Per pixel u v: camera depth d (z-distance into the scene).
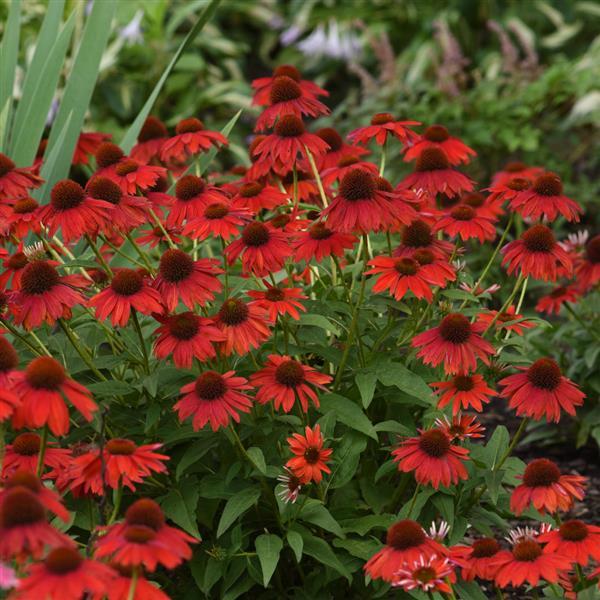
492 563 3.17
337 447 3.89
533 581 3.07
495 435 3.95
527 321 4.18
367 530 3.77
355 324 3.90
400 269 3.76
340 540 3.78
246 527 3.88
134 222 3.82
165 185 5.11
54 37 6.06
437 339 3.64
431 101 9.65
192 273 3.59
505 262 3.99
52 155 5.31
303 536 3.67
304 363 4.18
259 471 3.60
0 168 4.13
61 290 3.51
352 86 12.27
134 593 2.69
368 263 3.83
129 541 2.63
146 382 3.50
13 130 5.88
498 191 4.24
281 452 3.88
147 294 3.48
